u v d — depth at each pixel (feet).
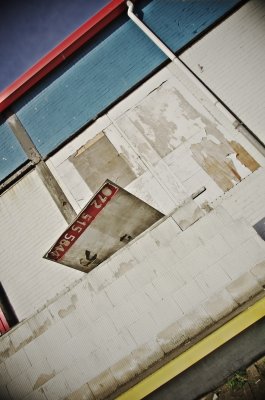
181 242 11.68
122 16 15.28
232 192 11.91
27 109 15.66
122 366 11.11
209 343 10.25
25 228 14.53
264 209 11.42
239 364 10.21
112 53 15.17
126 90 14.55
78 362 11.51
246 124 12.86
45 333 12.09
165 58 14.44
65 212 13.99
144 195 13.16
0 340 12.36
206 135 13.19
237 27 14.07
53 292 13.30
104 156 14.17
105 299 11.88
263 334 10.25
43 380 11.58
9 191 15.21
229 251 11.21
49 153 14.83
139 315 11.44
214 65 13.92
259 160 12.17
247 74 13.44
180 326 10.98
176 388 10.48
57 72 15.60
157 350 10.97
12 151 15.33
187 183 12.81
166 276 11.52
